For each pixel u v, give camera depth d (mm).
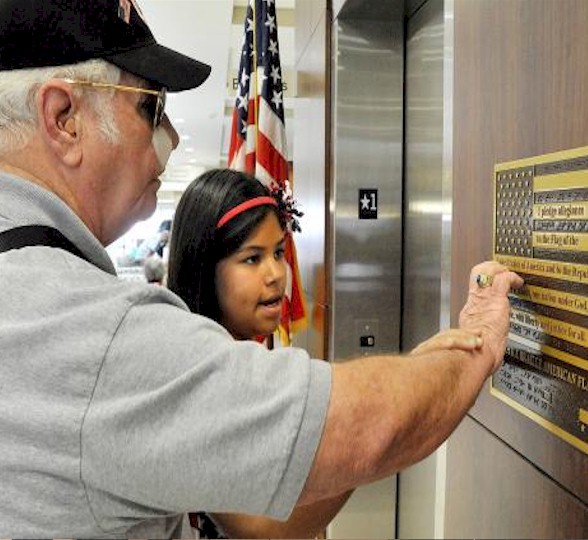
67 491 627
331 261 2289
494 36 871
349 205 2244
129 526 675
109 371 614
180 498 618
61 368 614
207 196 1416
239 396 609
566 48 689
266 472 597
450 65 1060
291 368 633
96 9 752
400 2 2027
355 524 2391
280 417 601
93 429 602
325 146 2295
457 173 1021
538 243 761
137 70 772
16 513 630
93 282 678
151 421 607
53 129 742
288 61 5988
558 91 708
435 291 1954
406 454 665
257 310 1436
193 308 1424
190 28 4574
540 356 772
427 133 1999
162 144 854
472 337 763
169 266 1472
